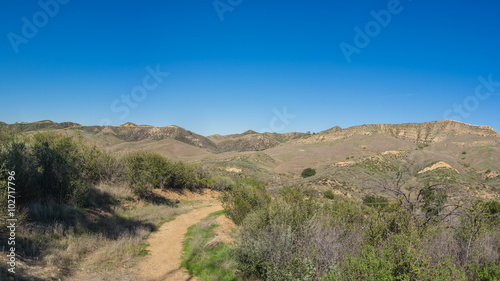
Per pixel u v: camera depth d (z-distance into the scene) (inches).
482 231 243.9
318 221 308.7
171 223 490.9
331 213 385.4
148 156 733.9
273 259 262.5
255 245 285.4
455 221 278.7
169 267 289.3
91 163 550.3
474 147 3425.2
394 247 207.2
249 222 407.5
